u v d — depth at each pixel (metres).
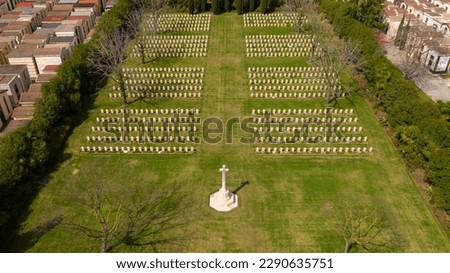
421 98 67.06
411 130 55.72
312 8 107.25
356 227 44.06
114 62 69.12
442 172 47.62
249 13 116.38
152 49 91.94
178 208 49.00
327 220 47.28
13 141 52.00
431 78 81.50
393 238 44.81
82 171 54.16
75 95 66.31
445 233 45.78
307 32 98.19
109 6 116.56
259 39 97.62
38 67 82.12
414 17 100.81
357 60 78.50
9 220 46.25
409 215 48.12
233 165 56.09
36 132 55.66
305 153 58.38
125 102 69.19
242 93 74.19
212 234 45.62
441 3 107.25
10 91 69.12
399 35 94.06
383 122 64.88
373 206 49.09
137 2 110.00
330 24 105.31
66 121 64.31
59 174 54.25
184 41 96.56
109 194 51.06
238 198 50.47
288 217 47.75
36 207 49.16
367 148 59.09
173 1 117.44
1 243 44.19
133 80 78.44
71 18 102.56
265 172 54.75
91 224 46.78
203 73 81.31
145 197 50.28
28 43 85.44
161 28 104.38
